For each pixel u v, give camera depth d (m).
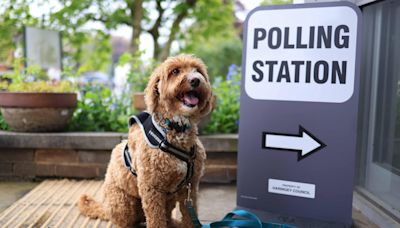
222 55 17.11
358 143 3.53
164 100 2.37
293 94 2.81
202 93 2.45
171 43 9.56
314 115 2.76
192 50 10.50
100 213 3.03
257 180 2.97
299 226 2.79
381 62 3.21
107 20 9.08
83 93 5.31
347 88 2.64
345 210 2.71
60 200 3.55
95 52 11.16
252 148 2.97
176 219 2.96
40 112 4.25
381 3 3.18
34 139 4.25
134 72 5.37
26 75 4.87
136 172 2.49
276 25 2.82
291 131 2.83
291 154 2.85
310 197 2.81
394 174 2.95
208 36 10.39
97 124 4.83
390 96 3.07
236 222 2.73
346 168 2.69
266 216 2.92
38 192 3.81
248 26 2.91
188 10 9.12
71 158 4.34
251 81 2.94
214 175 4.30
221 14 10.08
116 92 5.54
